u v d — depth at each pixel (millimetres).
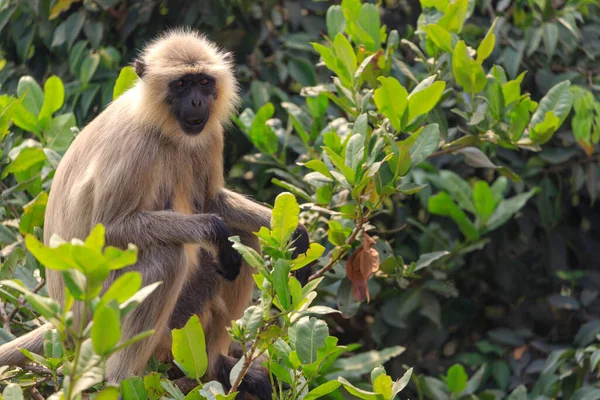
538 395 13164
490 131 10547
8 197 12109
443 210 13633
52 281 9781
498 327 15758
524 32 14578
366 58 10242
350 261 9172
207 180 10953
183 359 7301
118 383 9203
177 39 10922
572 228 15719
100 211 9664
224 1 15070
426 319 14773
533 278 15617
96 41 14562
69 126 11680
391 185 9023
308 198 10297
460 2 10828
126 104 10258
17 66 15367
